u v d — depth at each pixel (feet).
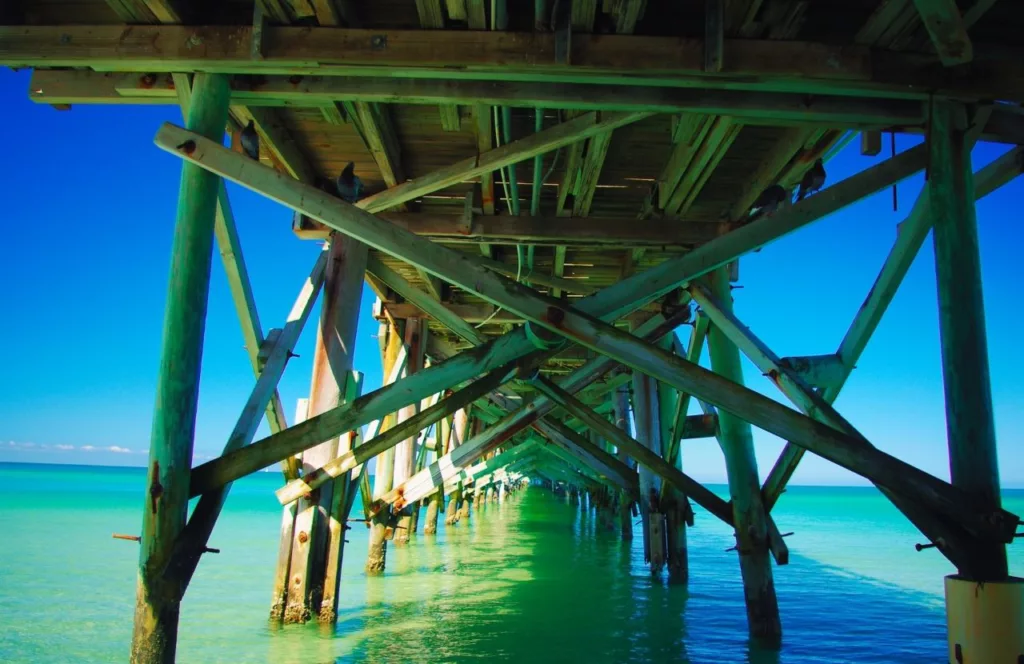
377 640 17.76
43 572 28.04
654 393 29.27
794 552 46.60
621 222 20.68
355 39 12.20
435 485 27.94
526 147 16.03
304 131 17.61
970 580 10.73
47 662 15.97
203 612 20.67
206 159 12.30
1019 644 10.27
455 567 31.45
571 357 35.42
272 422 16.94
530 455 71.10
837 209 13.80
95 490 123.03
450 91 13.74
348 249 19.57
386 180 19.07
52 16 13.08
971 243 12.41
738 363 19.86
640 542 45.01
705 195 20.81
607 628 19.92
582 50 12.05
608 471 32.12
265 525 56.75
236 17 13.01
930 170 12.87
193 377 11.93
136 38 12.47
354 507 65.51
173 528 11.39
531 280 24.13
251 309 16.16
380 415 12.62
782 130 17.02
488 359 12.97
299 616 18.80
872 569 37.01
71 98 13.87
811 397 14.12
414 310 30.07
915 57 12.50
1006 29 12.94
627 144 17.98
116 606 21.93
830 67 12.19
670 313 23.17
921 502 11.38
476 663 16.06
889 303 14.90
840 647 19.38
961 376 11.95
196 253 12.22
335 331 19.16
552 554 36.88
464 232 20.43
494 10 11.84
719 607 23.21
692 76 12.19
